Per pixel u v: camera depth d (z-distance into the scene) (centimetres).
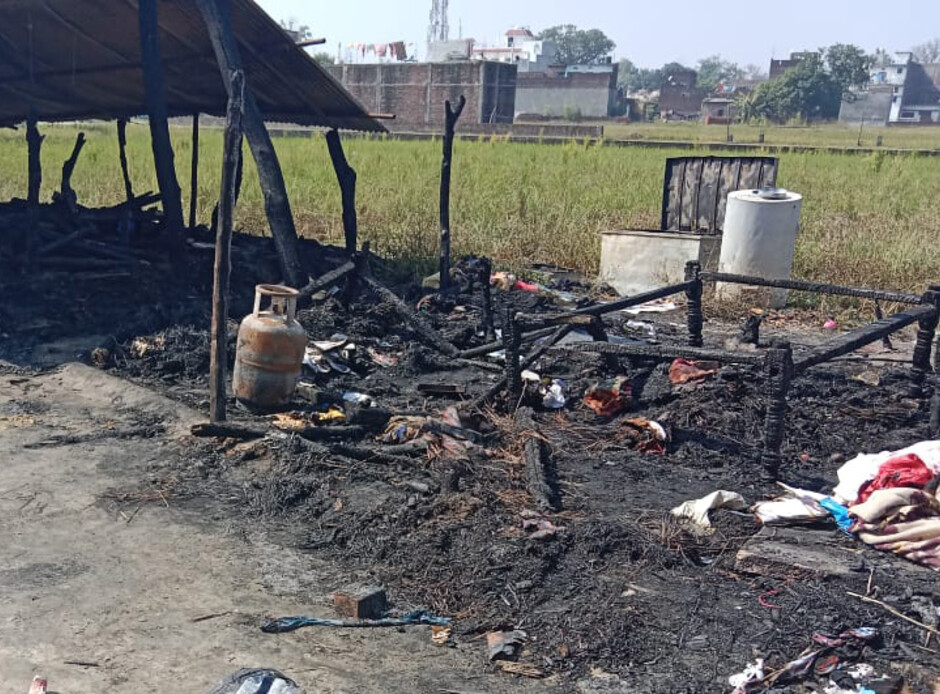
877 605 455
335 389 787
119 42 1140
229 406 727
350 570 495
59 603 450
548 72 10506
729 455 667
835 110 9288
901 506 511
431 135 4728
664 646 428
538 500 565
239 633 432
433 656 421
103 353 819
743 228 1195
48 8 1055
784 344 598
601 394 748
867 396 785
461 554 504
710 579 486
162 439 664
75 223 1075
